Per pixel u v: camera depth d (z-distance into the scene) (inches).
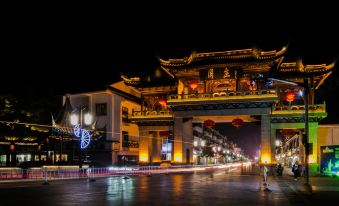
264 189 1129.4
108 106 2770.7
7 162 2263.8
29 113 2021.4
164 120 2561.5
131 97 3048.7
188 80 2460.6
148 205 728.3
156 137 2723.9
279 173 2033.7
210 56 2305.6
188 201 807.7
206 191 1066.7
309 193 1021.8
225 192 1042.1
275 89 2164.1
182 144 2375.7
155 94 2743.6
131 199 836.0
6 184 1300.4
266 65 2229.3
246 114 2224.4
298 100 2442.2
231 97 2217.0
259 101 2164.1
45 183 1309.1
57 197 876.0
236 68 2279.8
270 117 2193.7
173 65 2372.0
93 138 2235.5
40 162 1924.2
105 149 2723.9
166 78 2691.9
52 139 2122.3
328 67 2271.2
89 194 950.4
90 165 2153.1
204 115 2321.6
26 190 1073.5
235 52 2241.6
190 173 2332.7
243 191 1081.4
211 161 5526.6
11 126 1971.0
